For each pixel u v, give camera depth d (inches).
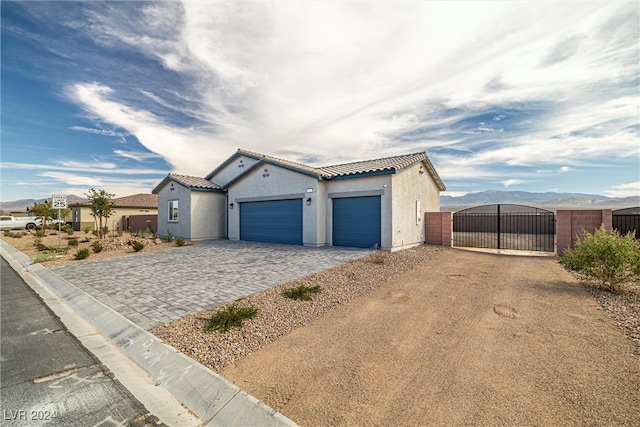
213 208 736.3
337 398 106.9
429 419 93.5
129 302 231.9
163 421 102.4
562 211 422.9
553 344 145.3
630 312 185.9
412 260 380.2
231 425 99.0
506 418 92.4
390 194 465.4
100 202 709.9
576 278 283.4
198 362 136.7
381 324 177.9
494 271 320.8
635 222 413.1
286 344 153.6
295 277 298.7
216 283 284.4
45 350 160.9
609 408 95.5
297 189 557.9
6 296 278.7
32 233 995.9
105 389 122.5
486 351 140.3
